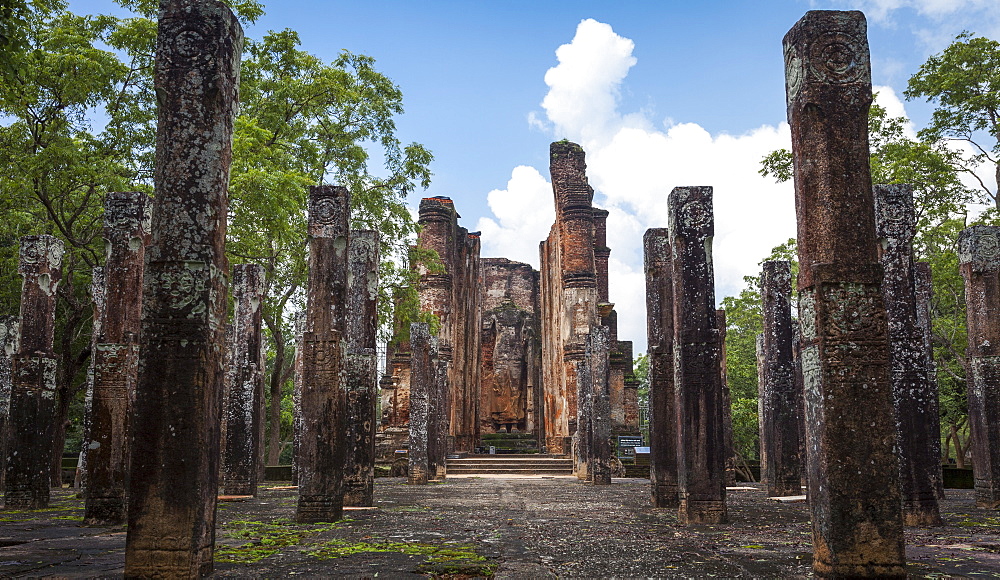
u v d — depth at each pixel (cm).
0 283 2181
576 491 1844
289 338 3559
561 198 3319
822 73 655
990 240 1353
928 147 2373
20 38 981
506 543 824
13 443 1284
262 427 2411
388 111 2658
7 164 1741
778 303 1619
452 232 3584
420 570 645
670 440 1315
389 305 2744
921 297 1633
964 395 2812
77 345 2447
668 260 1339
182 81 653
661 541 840
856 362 611
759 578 608
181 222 632
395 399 3125
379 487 2025
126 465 1050
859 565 586
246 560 700
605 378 2225
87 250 2038
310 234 1125
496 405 4112
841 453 600
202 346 616
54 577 607
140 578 582
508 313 4209
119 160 1994
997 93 2312
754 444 3431
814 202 642
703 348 1061
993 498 1296
